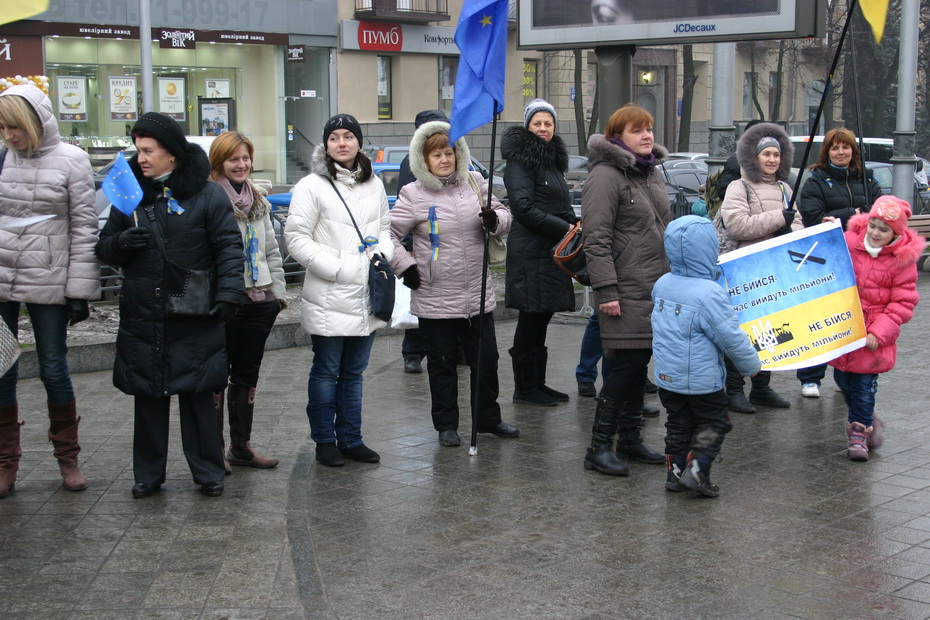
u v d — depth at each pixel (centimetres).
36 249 516
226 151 559
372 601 418
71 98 2578
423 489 562
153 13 2658
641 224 588
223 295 521
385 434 677
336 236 586
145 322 517
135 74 2689
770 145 718
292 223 579
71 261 520
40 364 533
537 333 745
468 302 640
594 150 591
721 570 448
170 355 522
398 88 3272
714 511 527
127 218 518
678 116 4306
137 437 540
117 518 506
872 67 4088
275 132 2991
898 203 608
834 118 4534
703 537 489
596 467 593
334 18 3070
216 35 2789
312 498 546
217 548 467
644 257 586
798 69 4306
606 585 433
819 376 782
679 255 545
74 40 2566
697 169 2089
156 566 445
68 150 521
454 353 650
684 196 1401
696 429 557
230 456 600
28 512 513
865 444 619
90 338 911
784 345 622
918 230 1566
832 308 614
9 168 514
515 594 424
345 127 584
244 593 418
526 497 549
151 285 515
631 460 621
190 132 2800
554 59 3672
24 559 453
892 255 605
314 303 588
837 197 789
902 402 757
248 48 2902
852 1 650
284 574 438
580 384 781
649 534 494
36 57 2500
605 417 591
